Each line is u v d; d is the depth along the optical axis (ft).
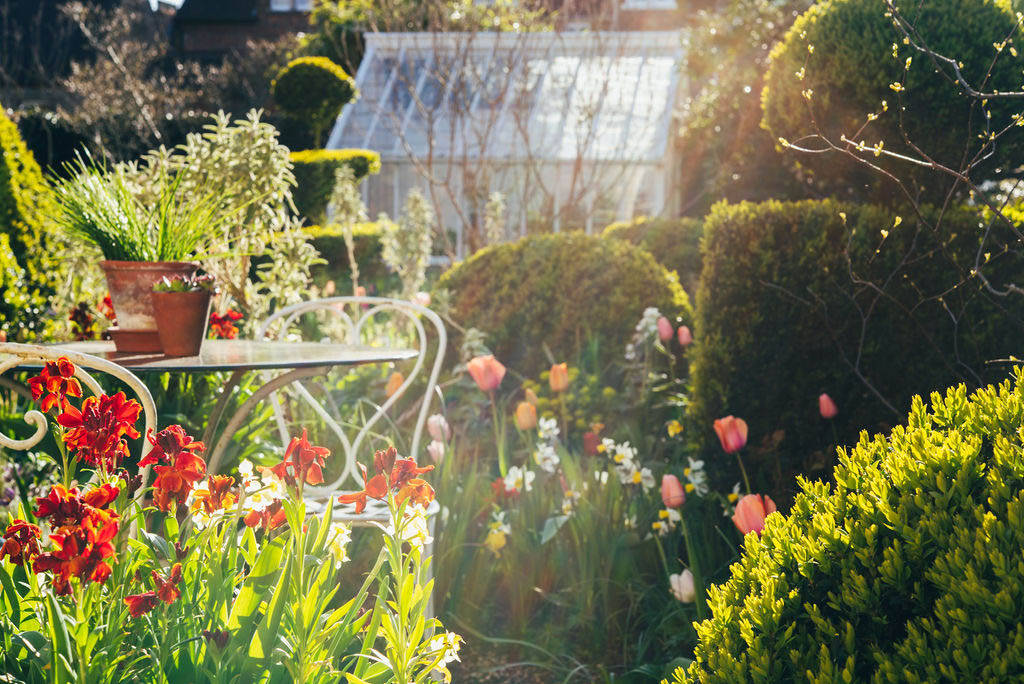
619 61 36.32
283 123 61.87
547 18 39.24
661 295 16.11
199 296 8.53
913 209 11.06
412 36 49.96
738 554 10.37
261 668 5.31
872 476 5.46
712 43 36.50
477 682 9.35
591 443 11.99
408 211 21.94
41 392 5.63
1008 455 4.98
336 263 36.09
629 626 10.09
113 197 9.57
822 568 5.06
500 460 11.55
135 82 60.80
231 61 88.12
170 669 5.38
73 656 5.17
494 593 10.85
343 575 10.85
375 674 5.70
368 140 47.21
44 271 19.48
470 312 16.97
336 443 13.53
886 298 11.05
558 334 16.40
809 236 11.51
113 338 9.03
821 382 11.48
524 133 32.60
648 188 42.98
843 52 11.66
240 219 13.87
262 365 7.68
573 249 16.67
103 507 5.14
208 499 5.66
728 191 35.83
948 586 4.51
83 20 73.51
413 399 16.16
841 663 4.83
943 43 11.07
